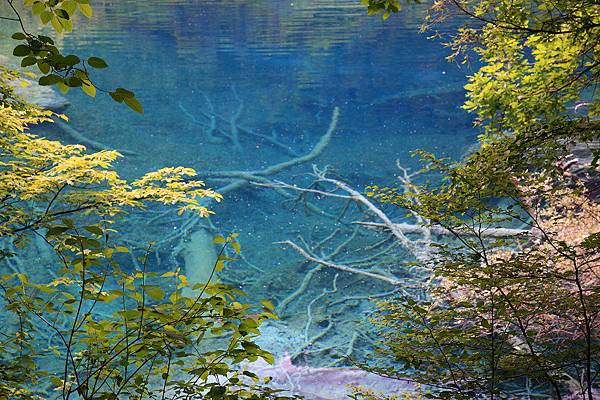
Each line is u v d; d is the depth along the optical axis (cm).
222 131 1911
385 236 1302
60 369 725
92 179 436
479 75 624
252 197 1525
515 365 373
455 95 2133
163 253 1224
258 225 1389
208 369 308
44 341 814
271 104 2211
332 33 2827
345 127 2066
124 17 3075
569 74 593
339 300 1028
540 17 567
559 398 369
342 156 1833
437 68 2398
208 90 2273
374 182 1639
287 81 2362
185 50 2616
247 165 1753
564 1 534
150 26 2927
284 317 993
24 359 328
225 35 2836
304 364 842
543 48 600
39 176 415
